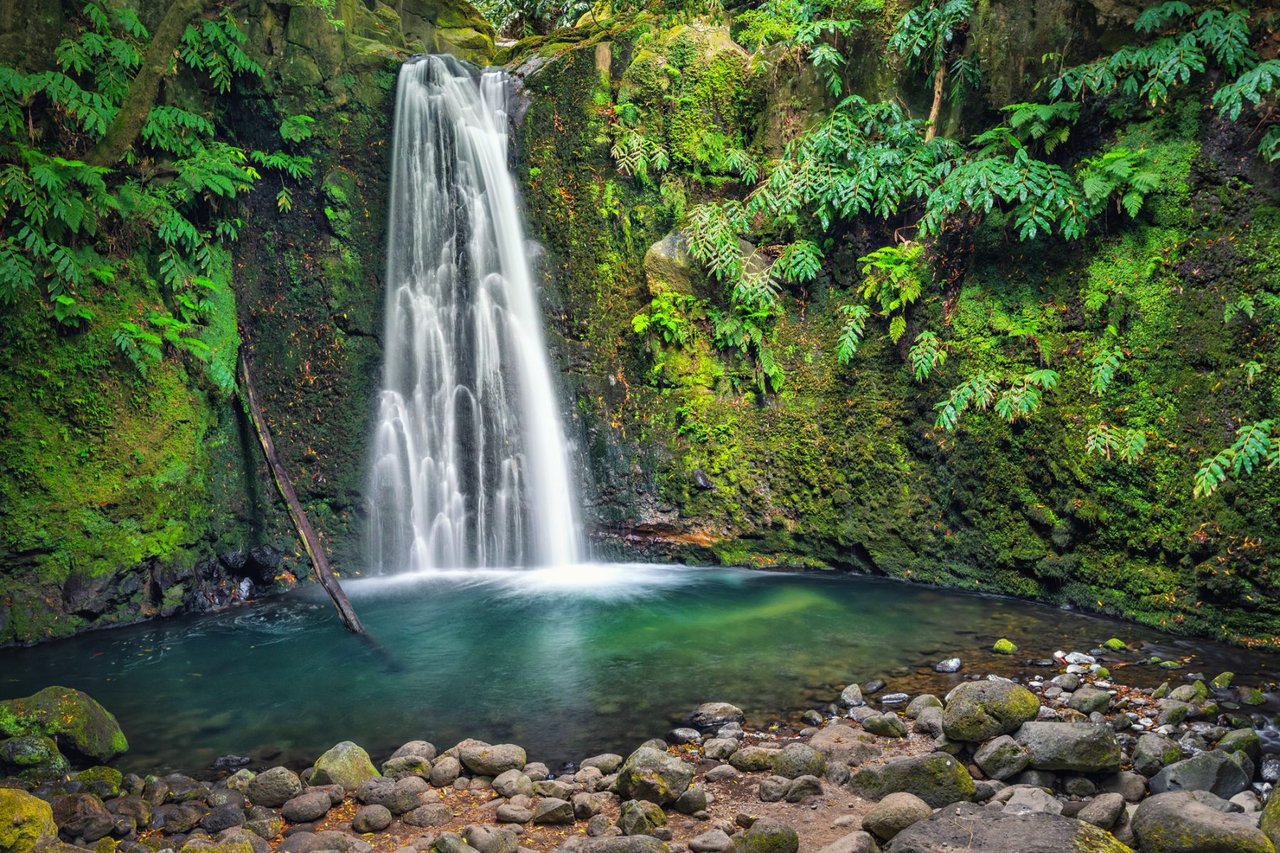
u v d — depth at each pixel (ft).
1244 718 15.93
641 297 31.60
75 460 24.38
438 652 21.90
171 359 26.53
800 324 30.27
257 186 30.19
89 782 14.74
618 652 21.39
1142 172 22.41
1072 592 24.26
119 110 25.81
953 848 10.87
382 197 30.86
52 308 24.11
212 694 19.43
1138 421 22.66
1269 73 19.74
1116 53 22.53
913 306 27.68
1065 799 12.97
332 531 30.25
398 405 30.83
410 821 13.34
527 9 47.26
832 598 25.98
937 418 26.45
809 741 15.61
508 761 14.90
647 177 31.40
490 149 31.83
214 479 28.04
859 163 27.48
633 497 31.50
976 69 26.48
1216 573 21.17
